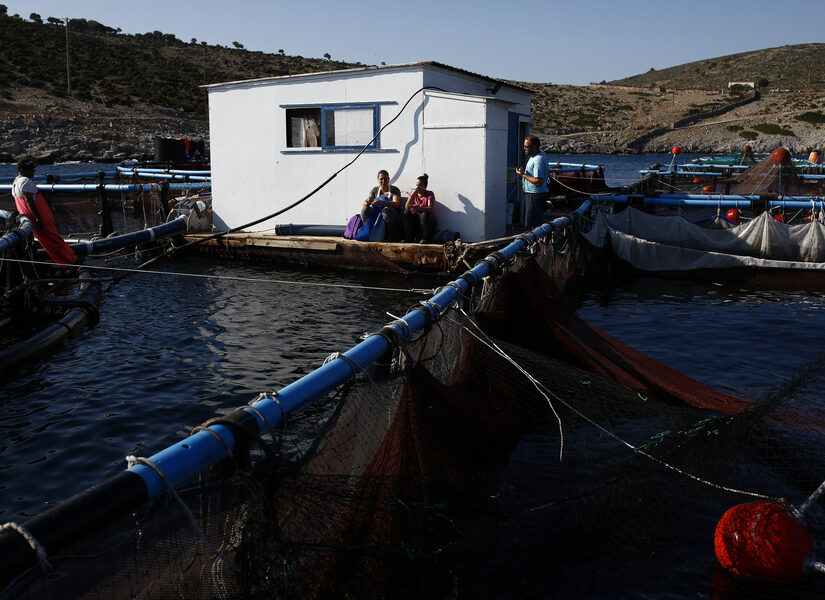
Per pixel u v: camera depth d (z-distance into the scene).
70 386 7.40
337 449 3.22
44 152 58.56
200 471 2.50
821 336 9.00
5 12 127.62
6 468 5.57
